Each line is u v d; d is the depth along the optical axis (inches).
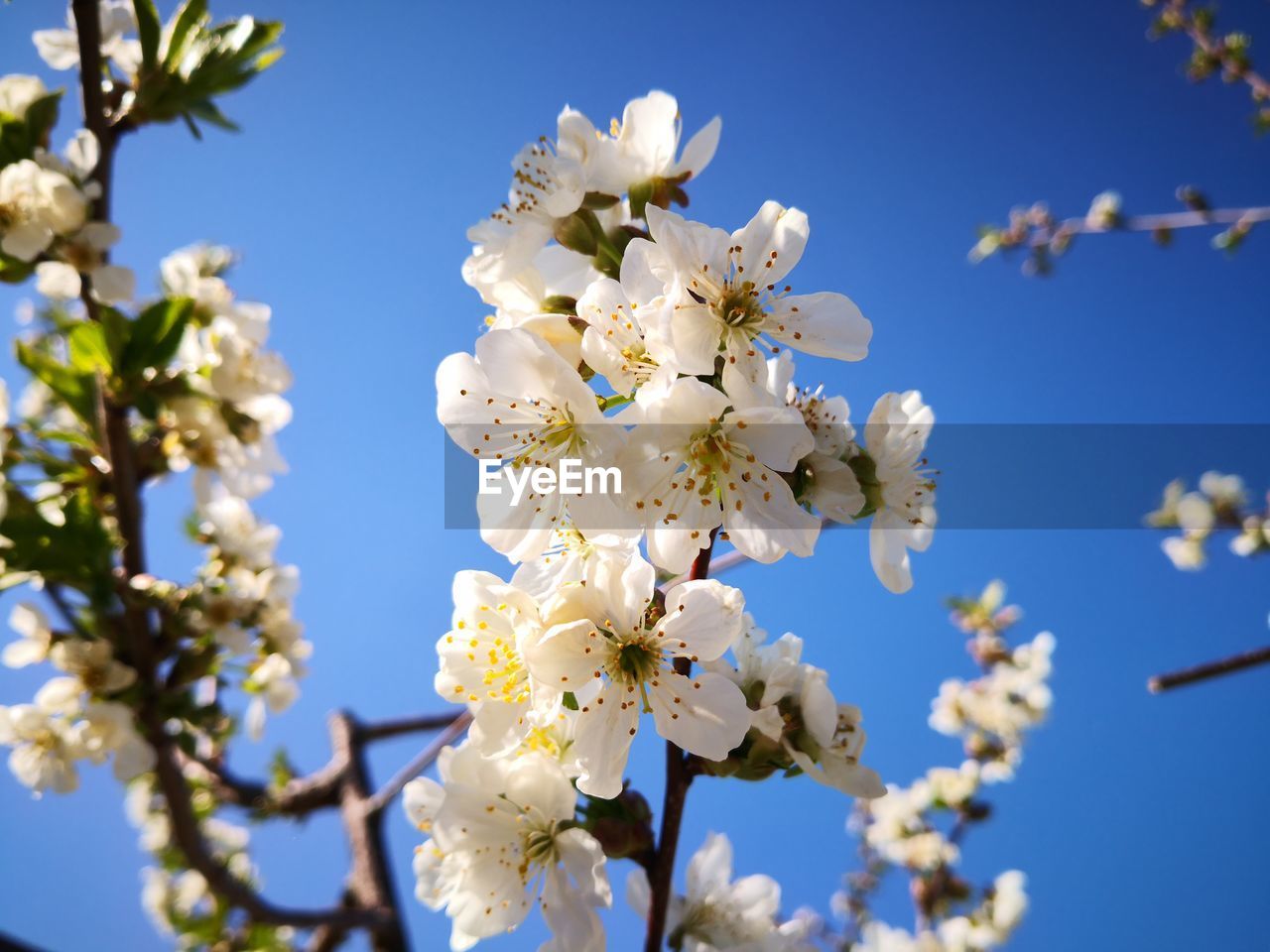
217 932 11.7
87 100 8.2
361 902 10.6
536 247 6.0
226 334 9.3
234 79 8.7
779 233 5.7
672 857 5.6
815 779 5.7
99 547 8.4
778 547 5.3
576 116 6.2
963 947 12.3
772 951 6.3
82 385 8.6
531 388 5.5
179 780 8.8
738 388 5.2
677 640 5.4
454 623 5.6
